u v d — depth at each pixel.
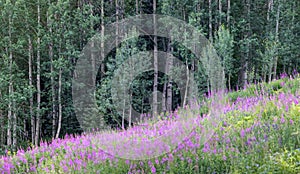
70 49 24.08
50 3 26.44
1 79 21.42
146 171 7.49
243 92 14.91
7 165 9.83
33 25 25.80
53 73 23.17
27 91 22.48
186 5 26.50
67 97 25.23
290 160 6.82
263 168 6.71
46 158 10.05
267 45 26.17
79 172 8.08
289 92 11.74
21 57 26.05
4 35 23.94
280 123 8.62
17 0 23.47
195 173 7.15
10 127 21.89
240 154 7.34
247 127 9.05
